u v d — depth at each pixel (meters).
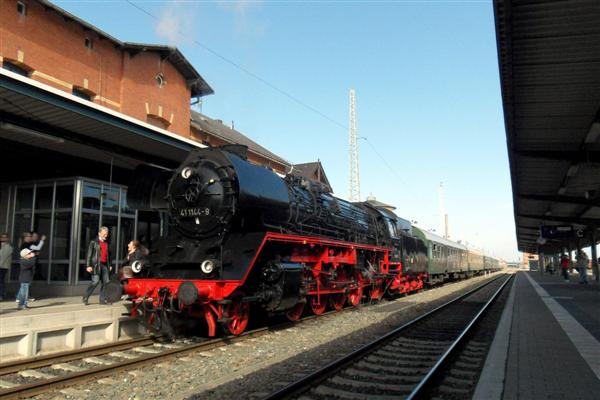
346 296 14.99
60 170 15.12
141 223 15.90
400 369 7.23
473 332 10.70
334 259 13.35
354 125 47.03
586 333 9.74
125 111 21.02
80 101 9.59
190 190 9.78
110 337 9.10
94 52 19.75
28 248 10.55
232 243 9.40
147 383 6.45
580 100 12.12
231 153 10.34
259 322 12.20
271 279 10.01
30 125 10.44
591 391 5.59
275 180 11.01
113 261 14.69
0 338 7.36
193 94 26.77
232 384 6.33
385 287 18.50
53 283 13.72
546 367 6.79
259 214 10.02
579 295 19.72
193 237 9.73
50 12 17.73
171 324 9.79
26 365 7.03
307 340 9.66
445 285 33.22
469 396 5.82
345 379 6.54
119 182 15.79
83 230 13.84
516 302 16.92
